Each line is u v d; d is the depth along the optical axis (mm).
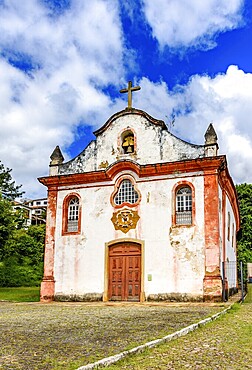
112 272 20719
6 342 8156
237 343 8250
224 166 20203
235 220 29547
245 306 16828
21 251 43906
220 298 18250
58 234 22172
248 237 41156
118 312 14430
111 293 20547
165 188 20422
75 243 21688
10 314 14086
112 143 22328
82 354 6914
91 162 22531
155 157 21203
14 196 46000
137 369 6141
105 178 21719
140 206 20719
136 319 11977
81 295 20938
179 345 7988
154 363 6508
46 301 21297
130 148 22109
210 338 8820
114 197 21469
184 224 19781
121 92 23062
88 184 22125
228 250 23266
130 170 21312
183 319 11797
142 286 19781
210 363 6605
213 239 18969
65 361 6398
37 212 80438
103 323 11102
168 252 19703
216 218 19125
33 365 6188
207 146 20109
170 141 21078
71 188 22484
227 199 23641
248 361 6754
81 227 21750
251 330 9906
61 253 21859
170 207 20109
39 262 44344
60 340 8336
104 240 21125
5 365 6199
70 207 22547
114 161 22031
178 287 19156
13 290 33125
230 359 6891
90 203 21859
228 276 21703
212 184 19484
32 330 9844
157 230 20141
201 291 18703
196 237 19312
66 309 16078
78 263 21391
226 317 12727
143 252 20125
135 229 20594
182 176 20203
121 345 7684
